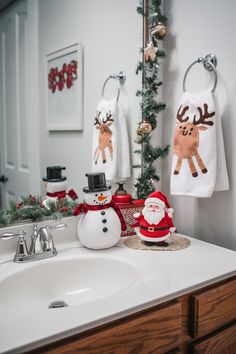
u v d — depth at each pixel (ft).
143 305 2.50
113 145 4.58
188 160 3.84
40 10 4.06
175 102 4.49
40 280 3.30
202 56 4.08
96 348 2.29
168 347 2.67
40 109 4.14
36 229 3.61
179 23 4.34
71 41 4.29
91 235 3.61
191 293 2.91
